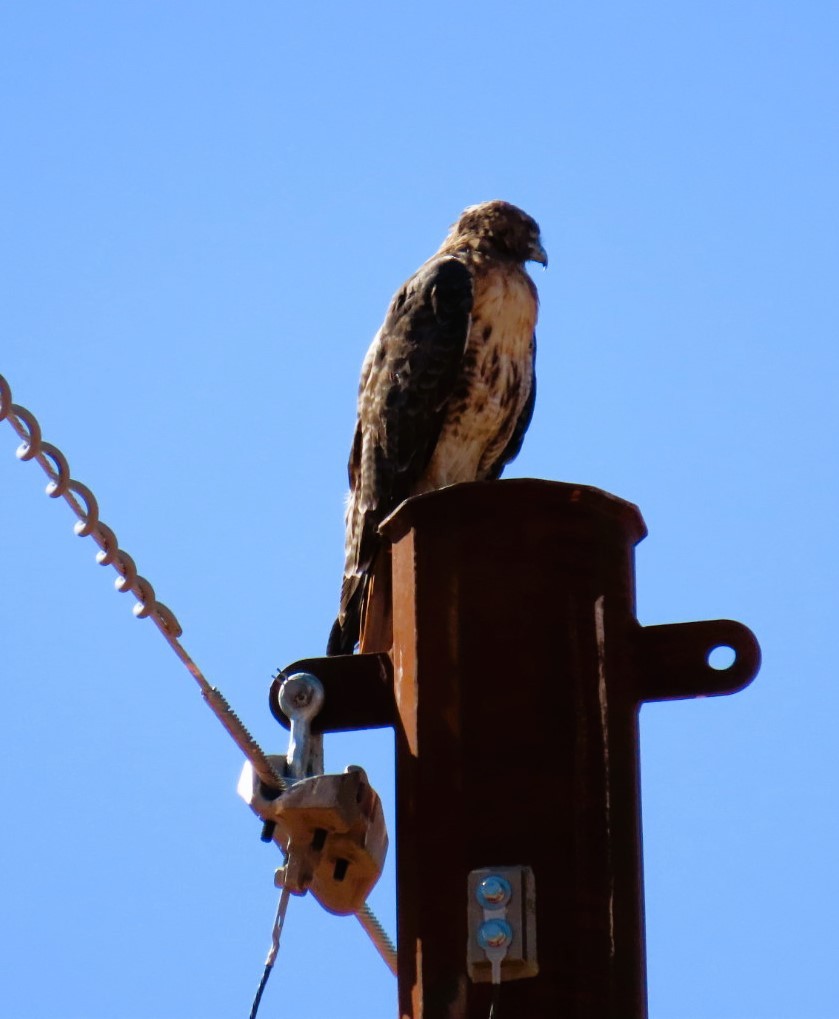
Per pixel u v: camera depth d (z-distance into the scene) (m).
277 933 8.49
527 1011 7.66
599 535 8.52
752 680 8.42
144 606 8.54
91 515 8.40
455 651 8.31
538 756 8.07
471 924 7.79
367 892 8.75
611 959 7.77
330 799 8.38
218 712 8.48
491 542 8.46
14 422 8.20
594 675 8.24
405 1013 7.91
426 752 8.20
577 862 7.89
